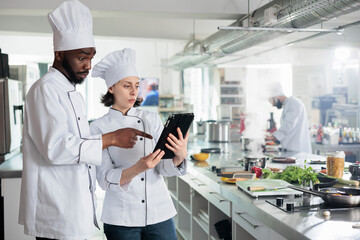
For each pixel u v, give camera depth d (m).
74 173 1.85
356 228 1.78
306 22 3.23
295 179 2.72
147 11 4.59
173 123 2.08
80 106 1.93
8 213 3.46
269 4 3.61
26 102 1.83
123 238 2.22
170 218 2.31
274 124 6.50
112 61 2.24
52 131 1.75
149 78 9.44
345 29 3.20
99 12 4.63
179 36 6.92
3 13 4.66
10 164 3.78
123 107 2.31
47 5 4.42
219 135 6.27
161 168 2.24
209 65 7.02
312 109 7.74
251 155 3.39
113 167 2.25
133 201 2.21
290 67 8.52
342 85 7.05
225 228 3.25
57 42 1.86
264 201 2.32
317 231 1.74
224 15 4.79
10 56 8.77
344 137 6.05
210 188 3.35
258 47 6.76
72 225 1.84
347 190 2.32
